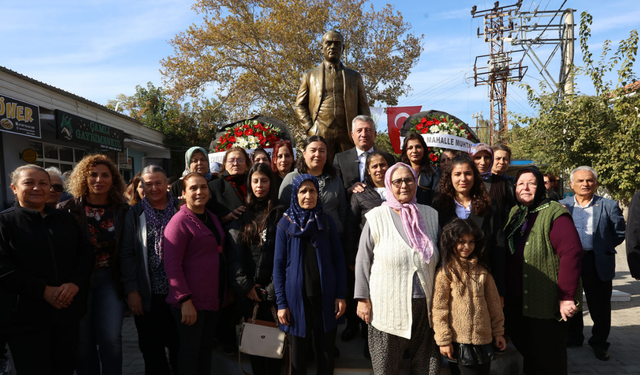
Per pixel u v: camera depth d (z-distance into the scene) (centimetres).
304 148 336
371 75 1969
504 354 327
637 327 486
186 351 286
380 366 264
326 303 278
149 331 311
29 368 261
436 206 308
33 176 270
